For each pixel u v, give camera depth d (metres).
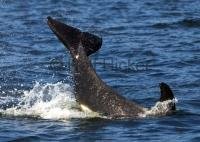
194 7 108.75
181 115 51.41
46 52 77.50
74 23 97.00
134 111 51.88
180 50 76.94
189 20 94.44
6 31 90.25
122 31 89.88
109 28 92.12
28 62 71.94
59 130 48.59
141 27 92.44
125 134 47.31
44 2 116.44
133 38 84.88
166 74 65.50
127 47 78.94
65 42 54.12
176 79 63.34
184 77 64.06
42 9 109.69
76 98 53.56
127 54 75.31
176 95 57.34
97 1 117.19
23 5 113.56
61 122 50.69
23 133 48.03
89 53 53.75
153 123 49.56
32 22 97.62
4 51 77.88
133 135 47.09
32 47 80.25
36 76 65.44
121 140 46.12
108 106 52.31
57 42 83.12
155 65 69.75
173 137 46.62
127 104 52.31
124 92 59.06
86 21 98.38
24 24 96.06
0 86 61.22
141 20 97.88
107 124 49.78
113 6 111.00
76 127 49.22
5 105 55.38
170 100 52.31
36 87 60.22
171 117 50.88
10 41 83.62
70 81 63.53
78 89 53.47
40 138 46.97
